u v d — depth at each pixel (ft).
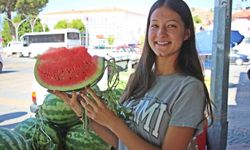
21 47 125.49
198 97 5.70
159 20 5.98
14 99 37.60
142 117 5.89
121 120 5.42
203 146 11.60
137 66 6.60
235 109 32.58
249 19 67.46
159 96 5.97
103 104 5.34
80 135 8.34
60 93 5.45
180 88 5.79
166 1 6.00
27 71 72.13
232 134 22.98
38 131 8.35
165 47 5.99
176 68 6.15
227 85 16.14
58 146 8.45
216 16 16.10
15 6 160.76
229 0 15.72
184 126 5.52
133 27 179.01
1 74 66.74
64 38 124.36
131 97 6.53
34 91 18.61
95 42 168.04
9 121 26.71
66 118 8.40
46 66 5.49
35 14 167.22
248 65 88.33
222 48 15.92
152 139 5.74
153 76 6.33
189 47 6.16
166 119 5.74
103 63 5.53
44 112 8.50
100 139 8.23
